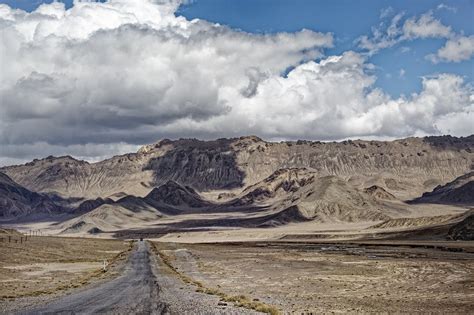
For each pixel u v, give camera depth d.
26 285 69.50
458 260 125.75
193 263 124.00
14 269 94.50
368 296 64.19
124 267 105.88
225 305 47.28
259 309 45.25
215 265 119.19
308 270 104.44
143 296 53.72
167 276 84.38
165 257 141.00
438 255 147.62
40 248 136.62
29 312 41.69
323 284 79.44
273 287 74.50
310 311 47.09
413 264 113.06
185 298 52.47
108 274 88.62
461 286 75.38
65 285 68.50
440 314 47.88
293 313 44.69
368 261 125.69
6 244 129.50
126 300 49.84
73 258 126.69
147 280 75.81
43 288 65.44
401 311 49.66
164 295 55.06
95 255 144.00
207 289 63.12
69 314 40.38
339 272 99.50
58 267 103.50
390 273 96.62
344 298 61.12
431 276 89.75
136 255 147.62
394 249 190.50
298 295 64.38
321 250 188.62
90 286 67.12
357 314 46.22
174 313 41.03
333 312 47.03
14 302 49.06
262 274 96.31
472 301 58.69
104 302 48.34
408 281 83.06
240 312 42.88
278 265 117.38
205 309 43.91
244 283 80.12
